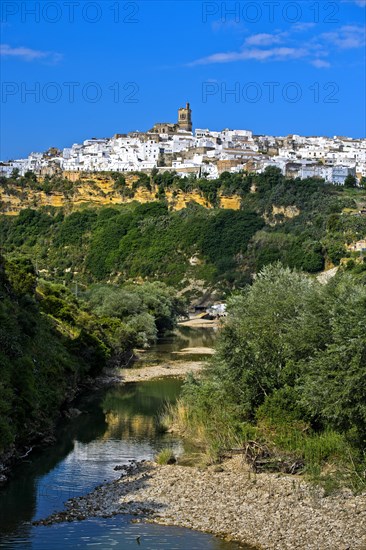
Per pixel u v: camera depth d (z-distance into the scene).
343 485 48.84
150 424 73.50
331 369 52.03
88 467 57.44
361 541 40.69
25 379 64.94
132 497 49.56
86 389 94.50
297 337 59.94
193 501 48.34
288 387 58.75
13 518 45.59
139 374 109.56
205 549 40.50
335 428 54.75
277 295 65.75
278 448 55.75
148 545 41.12
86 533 43.00
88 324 112.62
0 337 66.88
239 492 49.59
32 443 63.69
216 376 66.50
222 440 60.41
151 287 193.50
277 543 41.09
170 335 179.25
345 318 52.09
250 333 63.41
